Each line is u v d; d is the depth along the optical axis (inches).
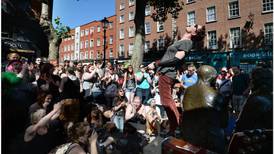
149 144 158.2
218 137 91.2
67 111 131.3
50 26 271.6
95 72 263.9
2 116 99.3
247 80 287.3
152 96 297.9
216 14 1043.3
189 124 96.8
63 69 226.5
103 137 152.3
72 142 107.7
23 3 135.7
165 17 829.2
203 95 94.1
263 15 887.7
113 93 264.8
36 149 107.1
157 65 135.9
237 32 976.3
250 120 85.8
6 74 114.0
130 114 218.7
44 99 128.6
